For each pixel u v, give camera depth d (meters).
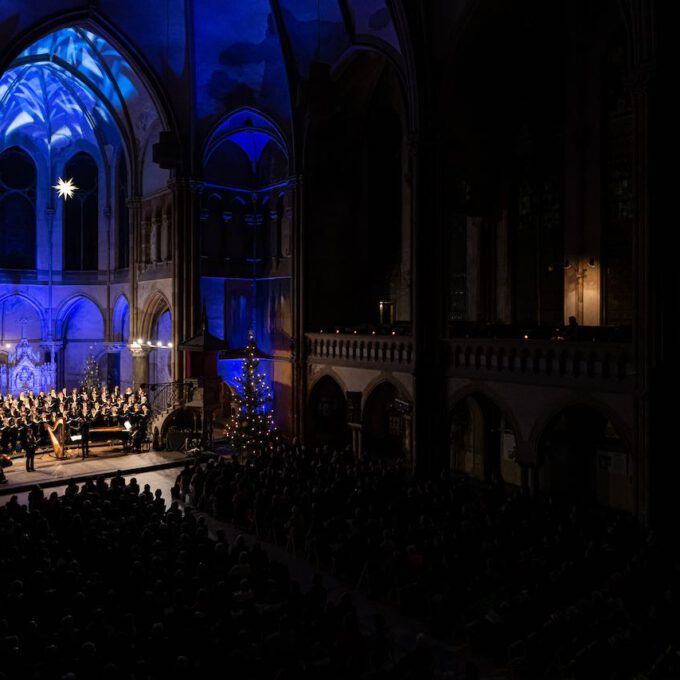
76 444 31.34
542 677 12.05
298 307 32.91
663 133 18.73
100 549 14.06
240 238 37.12
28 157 42.88
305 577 17.66
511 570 15.02
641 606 13.23
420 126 25.66
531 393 22.73
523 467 23.05
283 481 21.73
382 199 34.22
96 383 42.25
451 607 14.27
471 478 29.64
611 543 16.30
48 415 31.30
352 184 34.56
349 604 12.29
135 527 15.62
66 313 44.25
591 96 26.31
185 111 33.66
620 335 21.58
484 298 30.62
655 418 18.70
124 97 37.06
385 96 33.38
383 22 27.03
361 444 29.59
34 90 39.88
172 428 32.69
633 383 19.42
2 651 9.54
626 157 25.33
